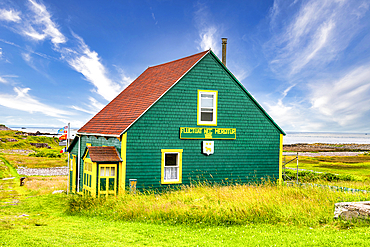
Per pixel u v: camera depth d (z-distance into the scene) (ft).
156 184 57.67
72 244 29.68
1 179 106.52
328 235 30.50
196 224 37.65
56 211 51.72
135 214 42.75
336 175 88.48
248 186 56.49
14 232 33.47
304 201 42.78
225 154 63.16
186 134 60.13
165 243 30.53
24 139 315.58
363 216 33.78
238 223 37.70
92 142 69.56
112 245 29.58
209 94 63.00
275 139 67.41
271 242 29.55
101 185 55.11
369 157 231.50
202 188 53.67
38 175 119.24
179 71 64.34
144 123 57.57
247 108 65.51
